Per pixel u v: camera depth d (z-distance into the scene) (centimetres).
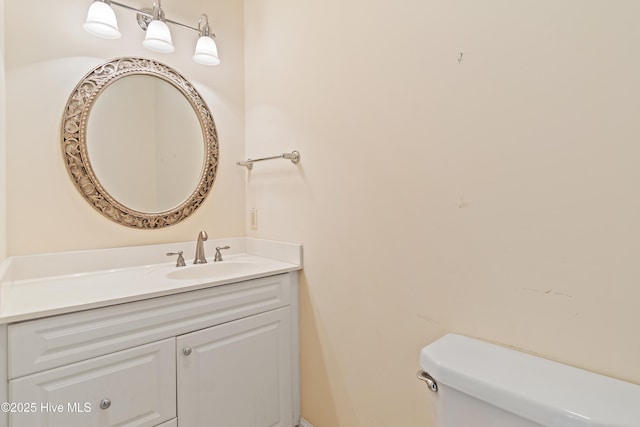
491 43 83
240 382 129
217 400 122
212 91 179
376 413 116
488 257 85
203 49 157
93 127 141
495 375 69
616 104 64
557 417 57
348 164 124
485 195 85
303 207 148
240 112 190
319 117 138
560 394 61
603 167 66
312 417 144
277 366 141
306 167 145
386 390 113
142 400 105
